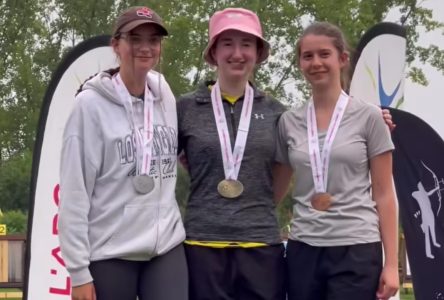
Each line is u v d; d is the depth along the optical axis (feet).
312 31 15.87
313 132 15.78
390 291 15.51
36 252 21.72
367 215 15.60
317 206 15.58
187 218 15.88
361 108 15.75
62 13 103.86
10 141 100.68
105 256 14.67
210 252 15.60
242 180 15.67
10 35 104.58
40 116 21.81
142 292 15.05
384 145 15.64
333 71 15.80
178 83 88.38
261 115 16.05
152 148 14.94
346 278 15.44
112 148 14.71
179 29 88.58
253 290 15.66
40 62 103.19
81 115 14.75
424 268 24.13
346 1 92.48
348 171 15.55
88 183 14.73
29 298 21.63
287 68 96.84
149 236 14.75
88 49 21.67
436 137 23.89
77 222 14.58
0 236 46.29
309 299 15.78
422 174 23.99
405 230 24.17
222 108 15.96
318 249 15.58
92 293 14.60
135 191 14.79
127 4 100.37
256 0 94.12
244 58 15.83
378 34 25.08
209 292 15.57
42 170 21.75
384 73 25.11
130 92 15.10
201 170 15.78
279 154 16.17
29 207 21.79
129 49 14.87
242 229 15.62
